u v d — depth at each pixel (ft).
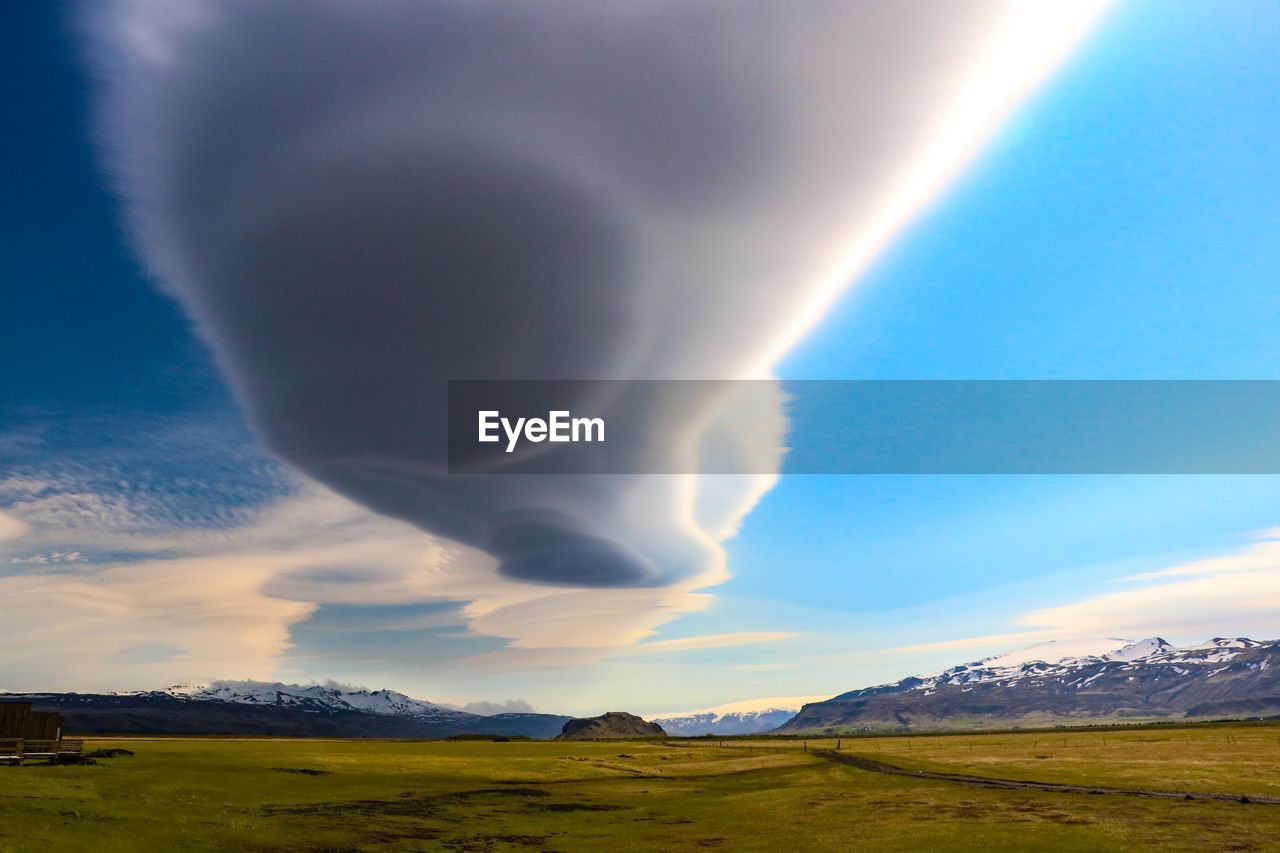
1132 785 307.17
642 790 377.30
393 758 471.21
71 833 178.09
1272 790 279.69
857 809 276.82
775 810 286.66
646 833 239.09
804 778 426.92
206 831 203.92
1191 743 518.78
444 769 433.89
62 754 322.34
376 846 207.31
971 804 274.98
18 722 318.86
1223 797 266.77
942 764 456.45
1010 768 400.47
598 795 351.67
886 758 536.83
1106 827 216.74
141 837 185.16
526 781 409.69
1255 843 191.21
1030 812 249.34
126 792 252.01
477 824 255.70
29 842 164.86
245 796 283.59
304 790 314.55
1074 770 371.35
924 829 226.79
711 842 221.05
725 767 536.42
